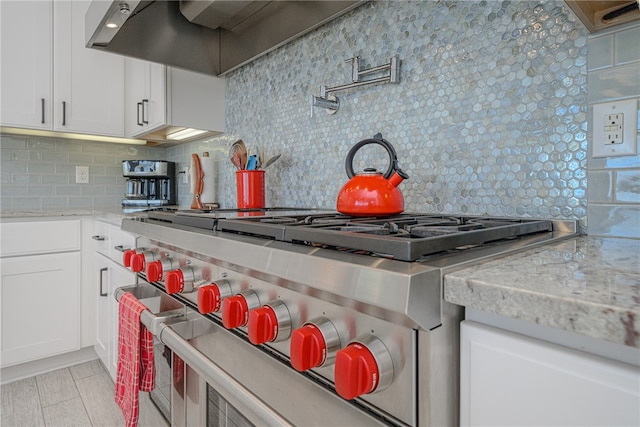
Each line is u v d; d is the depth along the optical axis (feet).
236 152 5.36
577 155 2.64
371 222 2.42
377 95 3.93
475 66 3.17
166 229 3.14
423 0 3.52
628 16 2.38
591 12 2.44
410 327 1.35
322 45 4.56
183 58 5.78
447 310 1.39
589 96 2.59
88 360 6.78
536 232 2.42
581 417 1.13
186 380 2.93
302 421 1.80
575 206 2.65
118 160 8.27
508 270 1.44
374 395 1.49
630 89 2.42
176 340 2.62
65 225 6.40
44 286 6.22
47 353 6.26
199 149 7.41
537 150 2.83
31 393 5.70
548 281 1.28
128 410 3.26
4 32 6.10
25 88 6.28
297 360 1.57
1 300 5.84
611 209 2.49
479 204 3.14
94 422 5.01
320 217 2.92
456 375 1.41
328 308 1.66
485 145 3.11
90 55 6.94
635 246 2.08
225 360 2.39
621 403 1.06
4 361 5.88
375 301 1.36
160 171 7.73
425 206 3.51
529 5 2.86
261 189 4.97
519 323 1.28
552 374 1.18
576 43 2.64
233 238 2.31
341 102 4.32
